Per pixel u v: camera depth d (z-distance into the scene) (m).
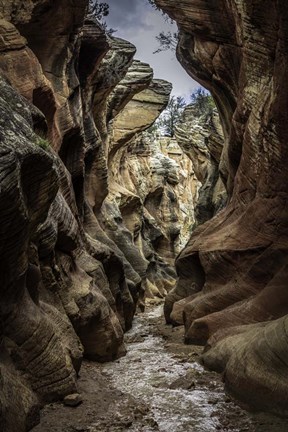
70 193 14.96
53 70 14.82
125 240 31.08
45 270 10.79
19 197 6.61
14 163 6.43
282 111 12.41
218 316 13.53
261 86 14.38
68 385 8.66
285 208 13.19
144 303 32.84
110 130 32.81
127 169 43.09
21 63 12.02
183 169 75.69
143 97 36.31
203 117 42.19
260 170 14.79
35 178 7.51
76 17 14.87
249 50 14.33
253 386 8.35
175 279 43.81
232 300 14.23
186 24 17.75
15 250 7.39
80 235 16.39
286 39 11.62
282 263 13.07
